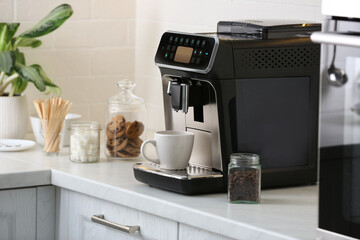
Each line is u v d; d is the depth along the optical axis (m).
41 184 2.42
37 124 2.79
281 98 2.16
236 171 2.00
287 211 1.93
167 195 2.09
